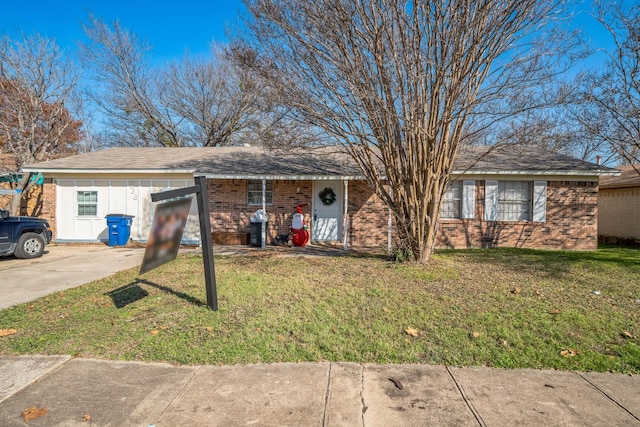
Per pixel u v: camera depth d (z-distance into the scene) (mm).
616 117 10688
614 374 3281
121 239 12156
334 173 11586
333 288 5996
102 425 2570
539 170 11484
